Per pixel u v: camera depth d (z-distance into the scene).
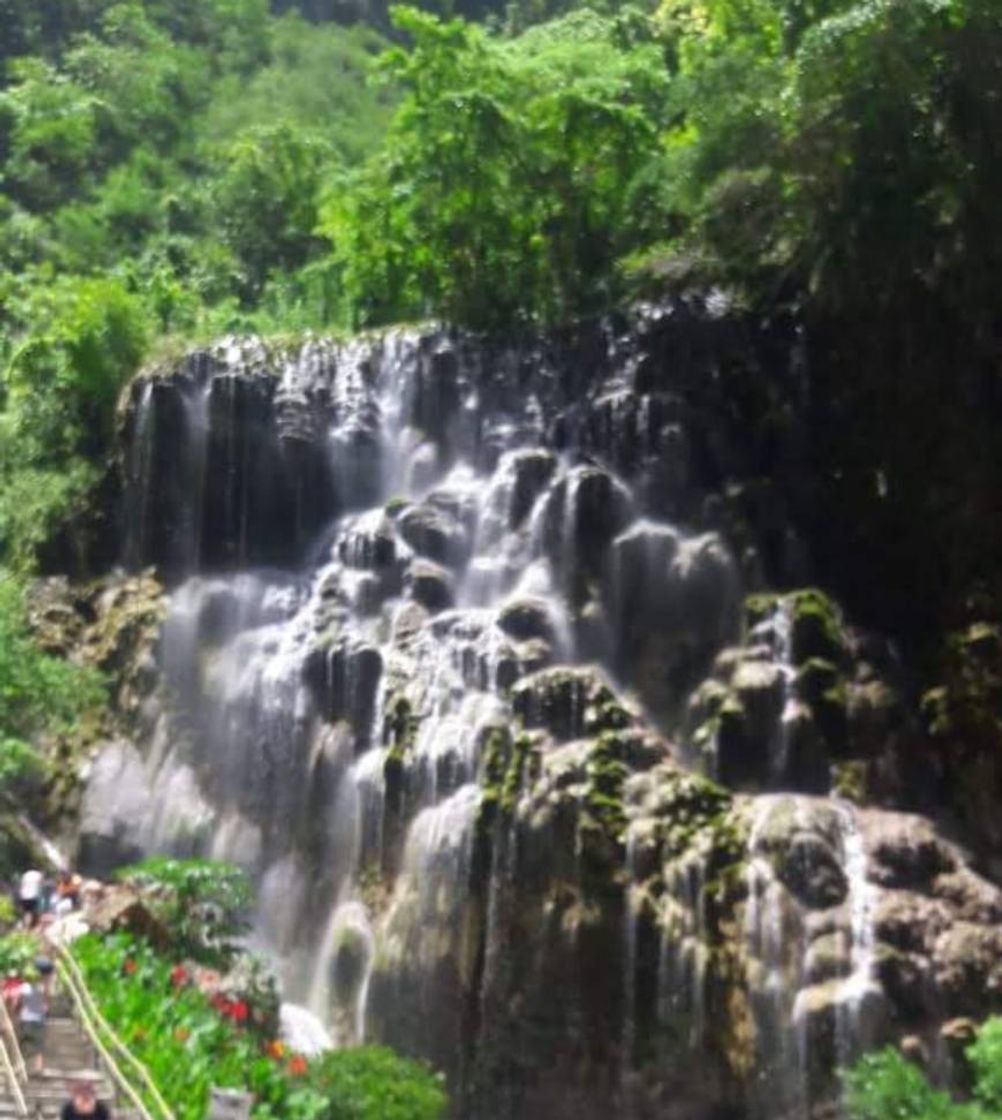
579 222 30.94
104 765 26.14
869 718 23.88
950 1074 20.12
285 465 28.77
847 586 26.41
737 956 20.91
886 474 27.00
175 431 28.95
